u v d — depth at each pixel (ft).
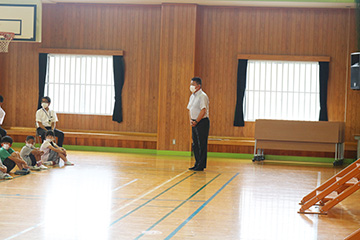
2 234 12.47
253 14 36.40
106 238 12.37
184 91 35.55
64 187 19.99
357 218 15.67
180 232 13.14
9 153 23.16
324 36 35.91
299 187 22.03
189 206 16.83
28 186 20.01
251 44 36.50
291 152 35.47
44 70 38.11
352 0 33.65
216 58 36.73
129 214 15.24
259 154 33.99
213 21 36.65
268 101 36.88
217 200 18.17
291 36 36.17
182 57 35.53
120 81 37.52
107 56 38.09
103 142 37.14
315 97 36.52
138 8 37.50
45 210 15.51
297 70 36.63
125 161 30.45
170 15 35.60
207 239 12.55
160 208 16.33
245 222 14.66
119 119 37.63
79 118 38.37
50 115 29.78
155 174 24.89
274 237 13.01
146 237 12.52
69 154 33.58
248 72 36.91
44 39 38.29
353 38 35.29
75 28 38.09
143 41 37.52
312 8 35.96
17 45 38.52
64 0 37.11
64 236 12.46
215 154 36.11
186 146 35.63
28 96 38.52
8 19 32.76
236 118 36.42
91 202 17.03
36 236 12.37
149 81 37.55
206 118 26.66
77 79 38.52
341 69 35.83
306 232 13.64
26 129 37.93
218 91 36.81
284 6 35.78
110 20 37.78
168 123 35.78
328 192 16.37
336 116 35.96
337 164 32.58
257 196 19.31
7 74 38.68
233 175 25.54
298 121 32.55
